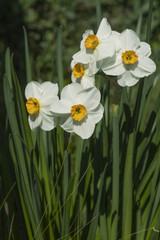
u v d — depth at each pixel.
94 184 1.25
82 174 1.23
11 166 1.25
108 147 1.25
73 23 3.50
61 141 1.23
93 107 1.11
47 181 1.24
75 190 1.24
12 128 1.18
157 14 3.44
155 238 1.22
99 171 1.24
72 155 2.03
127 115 1.22
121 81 1.11
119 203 1.26
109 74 1.11
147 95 1.23
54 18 3.49
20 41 3.18
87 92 1.11
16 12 3.46
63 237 1.20
